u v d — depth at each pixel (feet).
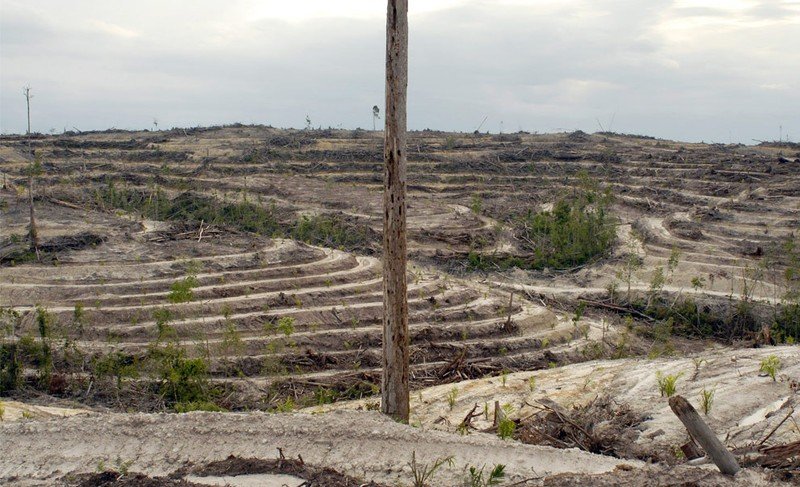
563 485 34.14
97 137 244.83
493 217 173.37
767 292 119.75
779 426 45.88
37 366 84.17
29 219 137.08
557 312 116.26
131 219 146.92
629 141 256.32
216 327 94.68
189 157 214.90
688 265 131.03
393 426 42.09
